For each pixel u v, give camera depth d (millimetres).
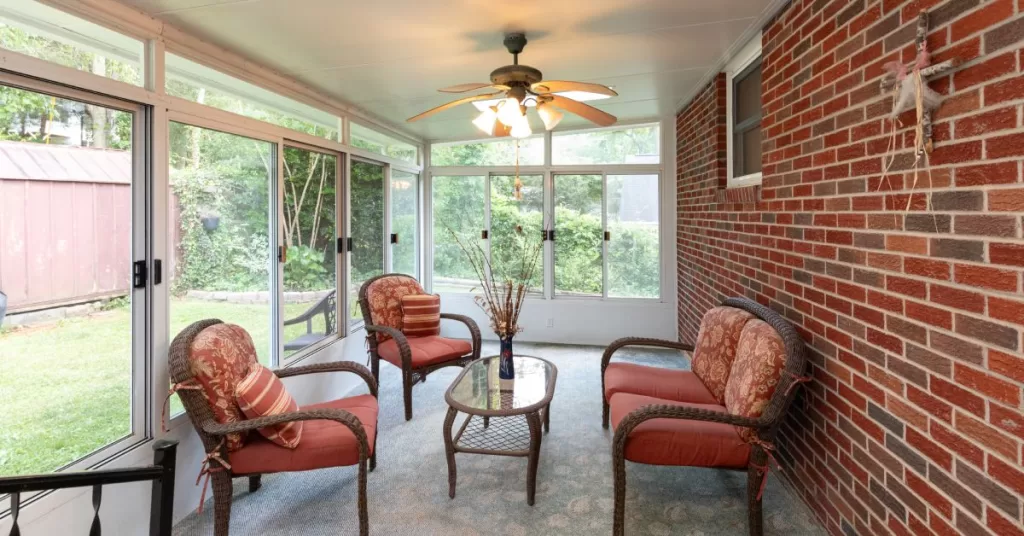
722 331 2551
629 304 5133
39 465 1774
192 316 2465
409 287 3973
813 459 2074
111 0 1986
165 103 2246
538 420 2270
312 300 3578
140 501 2031
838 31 1856
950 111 1313
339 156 3914
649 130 5078
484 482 2457
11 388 1701
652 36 2660
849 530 1810
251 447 1984
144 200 2168
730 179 3387
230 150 2746
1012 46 1132
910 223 1477
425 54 2828
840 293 1855
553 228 5332
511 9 2281
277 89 3133
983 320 1217
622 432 1948
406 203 5223
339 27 2418
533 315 5352
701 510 2205
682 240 4527
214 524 1992
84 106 1939
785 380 1896
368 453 2012
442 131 5145
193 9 2154
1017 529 1126
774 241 2438
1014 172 1133
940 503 1356
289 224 3291
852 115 1771
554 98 2613
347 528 2092
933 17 1360
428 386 3922
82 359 1923
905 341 1500
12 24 1660
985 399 1212
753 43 2793
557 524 2113
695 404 2400
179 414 2285
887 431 1587
